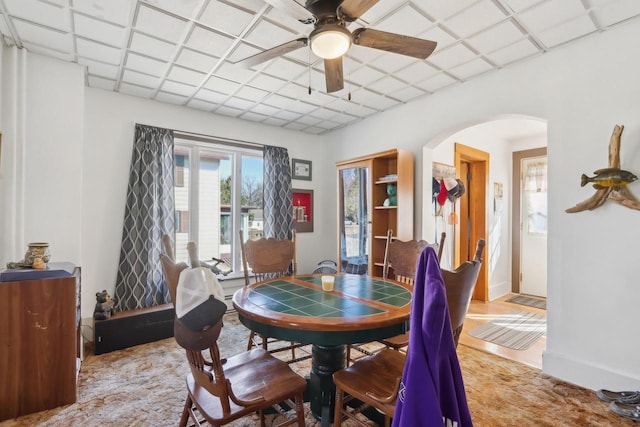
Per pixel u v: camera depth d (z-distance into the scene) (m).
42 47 2.38
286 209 4.30
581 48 2.24
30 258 2.03
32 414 1.89
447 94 3.08
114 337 2.76
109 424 1.79
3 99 2.31
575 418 1.84
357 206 3.75
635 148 2.01
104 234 3.10
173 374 2.36
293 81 2.94
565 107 2.31
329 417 1.73
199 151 3.85
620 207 2.07
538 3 1.87
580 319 2.23
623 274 2.05
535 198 4.75
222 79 2.90
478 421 1.81
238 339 3.08
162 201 3.35
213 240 4.00
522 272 4.88
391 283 2.20
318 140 4.80
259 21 2.05
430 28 2.12
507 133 4.55
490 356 2.69
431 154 3.44
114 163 3.16
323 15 1.51
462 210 4.52
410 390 0.92
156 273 3.27
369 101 3.44
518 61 2.55
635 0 1.82
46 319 1.95
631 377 2.00
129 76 2.84
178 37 2.24
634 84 2.02
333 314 1.49
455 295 1.16
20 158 2.39
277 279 2.35
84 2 1.87
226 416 1.20
